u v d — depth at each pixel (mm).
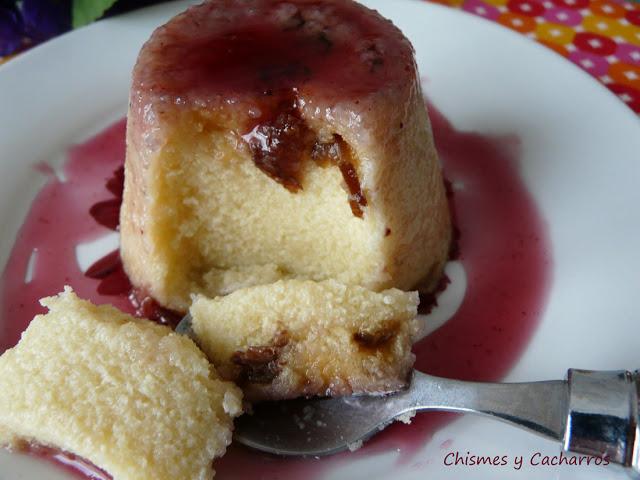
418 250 196
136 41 242
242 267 201
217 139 183
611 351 179
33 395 156
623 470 153
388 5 248
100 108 237
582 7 264
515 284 199
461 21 244
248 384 168
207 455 155
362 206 183
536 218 211
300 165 184
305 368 166
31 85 233
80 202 222
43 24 253
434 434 169
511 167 222
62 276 208
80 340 163
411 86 184
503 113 230
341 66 182
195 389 159
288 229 195
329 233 193
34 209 221
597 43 253
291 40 188
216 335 171
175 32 191
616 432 144
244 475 165
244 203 192
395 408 165
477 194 220
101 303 202
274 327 168
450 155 229
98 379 158
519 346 188
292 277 200
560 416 151
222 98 178
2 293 204
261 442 166
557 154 218
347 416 167
